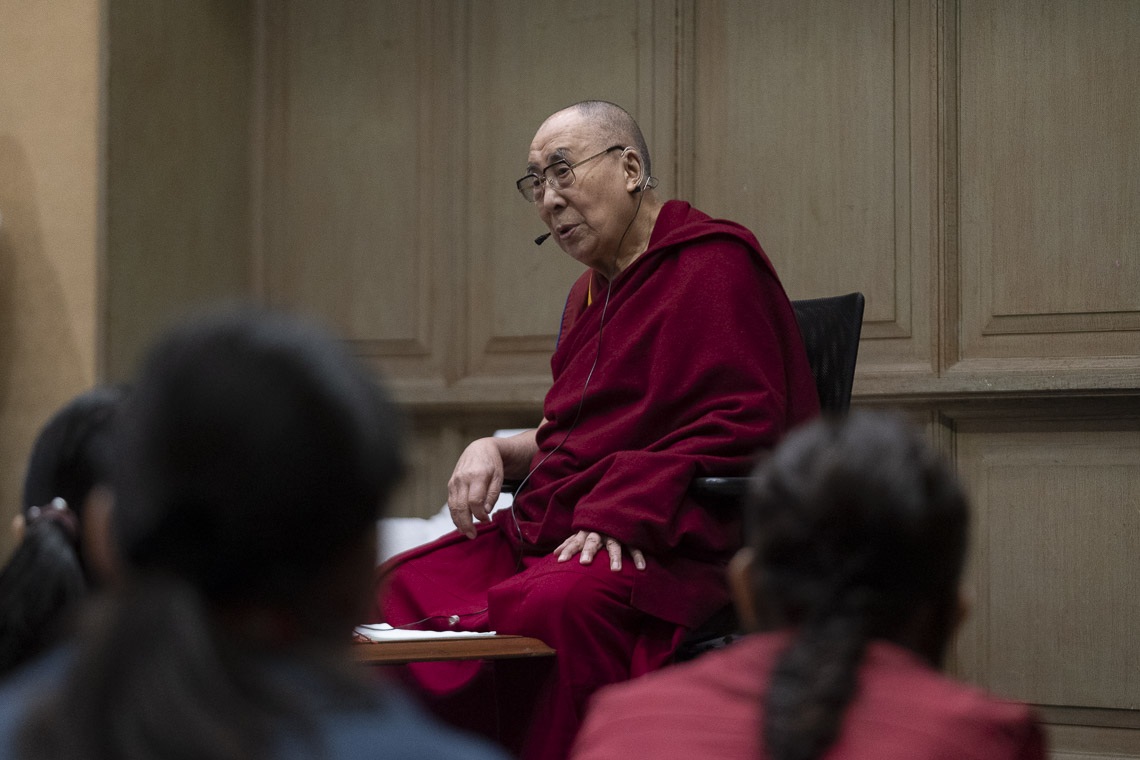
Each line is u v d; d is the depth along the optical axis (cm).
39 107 528
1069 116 461
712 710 122
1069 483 452
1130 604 442
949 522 121
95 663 76
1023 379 454
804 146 497
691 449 320
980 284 471
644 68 521
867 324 485
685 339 337
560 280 533
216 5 565
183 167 550
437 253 552
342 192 566
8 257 529
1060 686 449
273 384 82
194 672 76
